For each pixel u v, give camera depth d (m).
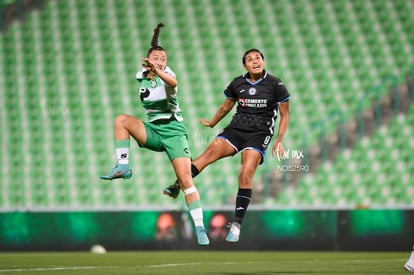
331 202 56.84
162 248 42.56
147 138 22.97
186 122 64.50
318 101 64.44
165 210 42.72
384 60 67.81
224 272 24.52
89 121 66.62
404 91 64.50
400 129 61.19
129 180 60.56
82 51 73.31
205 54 71.12
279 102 24.81
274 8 74.56
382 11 72.50
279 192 57.44
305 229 41.78
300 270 25.47
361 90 65.06
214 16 74.75
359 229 41.22
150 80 22.66
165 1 76.69
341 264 29.02
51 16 76.62
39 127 66.62
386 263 29.53
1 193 62.06
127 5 76.94
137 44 73.25
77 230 42.78
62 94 69.31
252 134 24.69
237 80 25.22
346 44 69.94
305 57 69.19
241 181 24.11
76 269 25.95
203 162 24.84
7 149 65.19
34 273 23.66
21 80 71.31
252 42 71.62
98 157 63.31
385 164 58.91
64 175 62.53
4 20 76.06
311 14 73.38
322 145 60.00
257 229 42.19
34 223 42.94
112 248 42.62
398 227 40.72
